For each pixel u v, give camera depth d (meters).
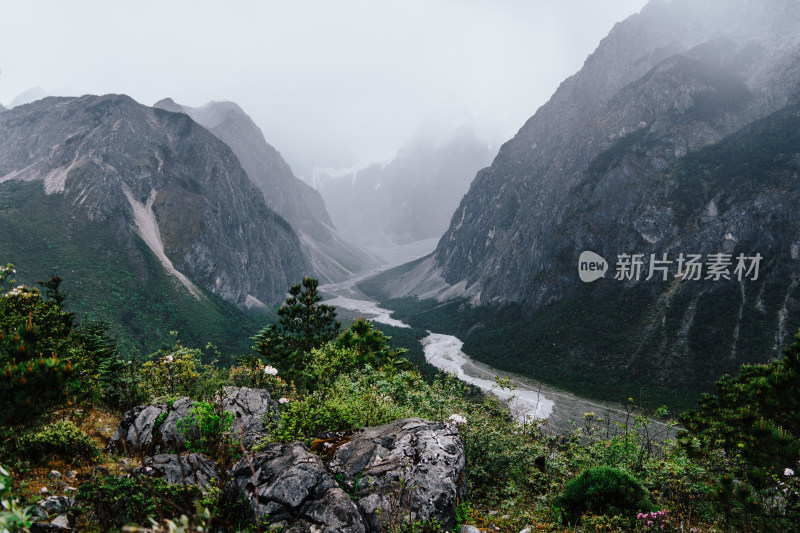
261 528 4.91
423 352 141.75
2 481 2.55
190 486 5.34
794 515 6.96
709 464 9.95
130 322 142.75
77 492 5.13
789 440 7.36
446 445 6.53
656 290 131.12
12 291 10.01
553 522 7.45
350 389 9.98
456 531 5.78
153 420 7.92
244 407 8.88
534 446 9.55
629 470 9.31
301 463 5.54
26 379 4.58
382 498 5.50
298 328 22.66
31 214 173.12
